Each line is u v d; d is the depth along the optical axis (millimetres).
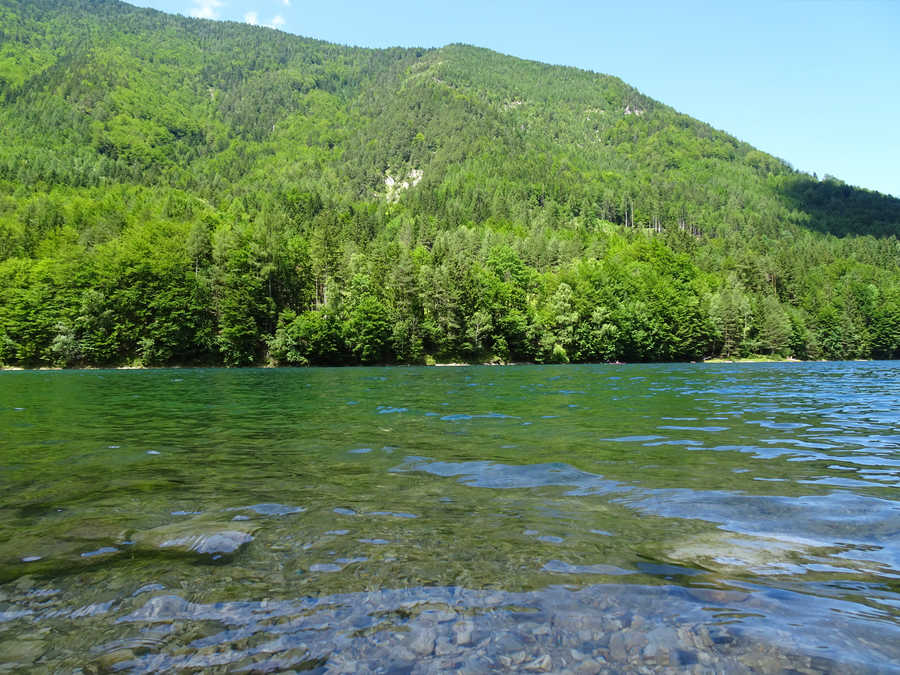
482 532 4105
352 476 6008
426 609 2871
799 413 12398
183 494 5270
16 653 2441
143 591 3105
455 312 66562
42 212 91438
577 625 2682
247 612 2857
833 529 4160
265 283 63719
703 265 111500
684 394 18094
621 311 73000
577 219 163375
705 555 3621
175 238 68188
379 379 29078
